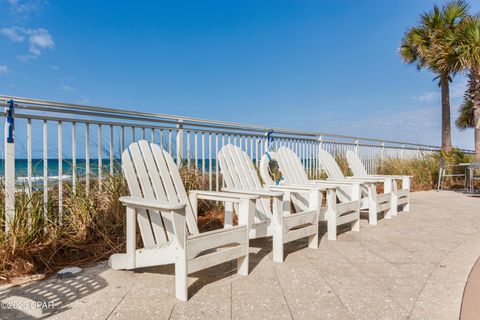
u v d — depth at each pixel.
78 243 2.72
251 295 1.99
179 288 1.92
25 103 2.59
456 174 9.32
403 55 11.27
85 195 2.92
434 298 1.96
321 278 2.29
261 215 3.27
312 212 3.01
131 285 2.13
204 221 3.82
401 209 5.52
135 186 2.38
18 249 2.37
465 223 4.31
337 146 7.20
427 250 3.02
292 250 3.01
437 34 9.41
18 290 2.02
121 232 2.93
